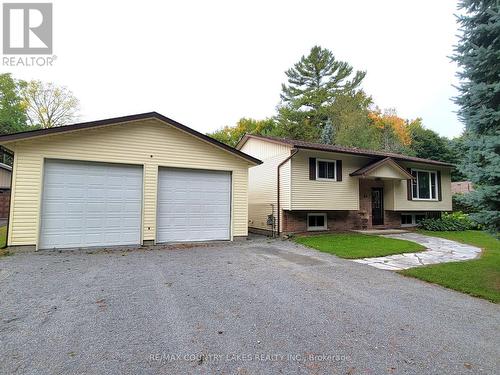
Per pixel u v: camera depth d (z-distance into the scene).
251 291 4.98
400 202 14.87
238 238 11.04
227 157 10.95
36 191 8.23
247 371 2.62
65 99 30.52
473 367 2.74
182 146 10.20
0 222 18.12
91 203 8.90
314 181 12.96
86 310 4.02
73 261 7.08
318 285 5.43
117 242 9.13
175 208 10.12
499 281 5.74
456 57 6.19
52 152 8.45
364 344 3.16
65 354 2.87
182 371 2.61
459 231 14.97
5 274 5.81
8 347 2.99
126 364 2.71
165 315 3.88
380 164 13.23
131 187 9.44
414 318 3.94
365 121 28.58
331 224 13.98
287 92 35.00
